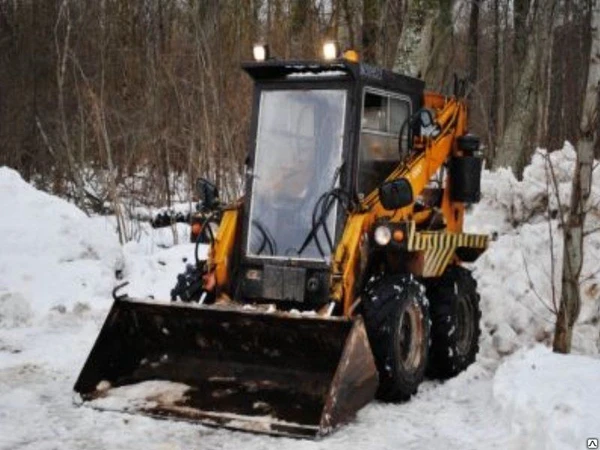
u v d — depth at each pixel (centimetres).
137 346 622
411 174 658
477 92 2075
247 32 1738
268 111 652
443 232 685
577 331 766
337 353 561
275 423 535
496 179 1052
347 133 627
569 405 496
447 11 1105
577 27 2286
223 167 1423
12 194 1195
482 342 768
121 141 1783
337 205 620
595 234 837
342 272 595
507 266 820
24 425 550
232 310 564
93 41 2167
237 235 650
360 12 1523
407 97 695
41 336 817
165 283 1048
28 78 2252
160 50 1950
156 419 557
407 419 567
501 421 552
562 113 2269
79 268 1041
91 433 534
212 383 592
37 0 2355
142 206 1727
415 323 625
